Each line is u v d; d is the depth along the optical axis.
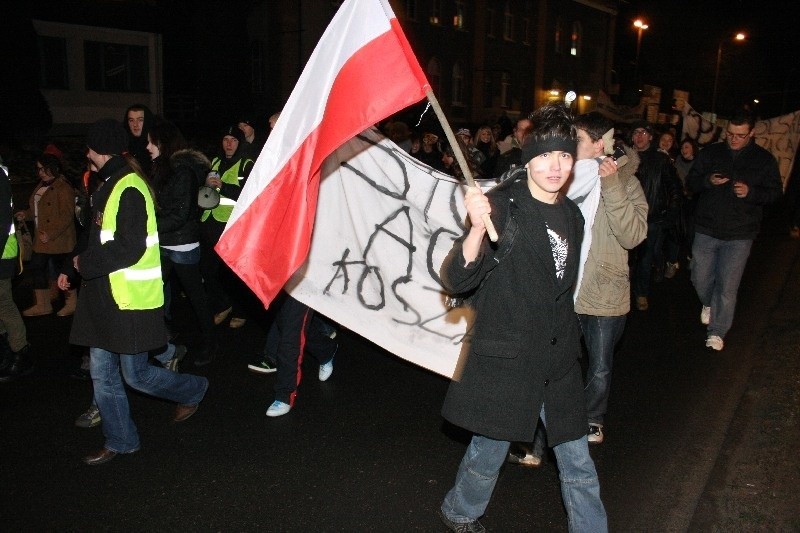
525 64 40.81
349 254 4.85
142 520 3.63
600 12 46.69
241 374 5.66
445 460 4.34
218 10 25.14
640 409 5.14
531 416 2.91
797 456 4.29
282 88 29.56
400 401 5.23
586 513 3.09
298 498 3.87
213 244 6.57
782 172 11.30
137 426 4.69
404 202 4.84
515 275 2.87
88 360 5.41
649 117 29.45
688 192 6.52
